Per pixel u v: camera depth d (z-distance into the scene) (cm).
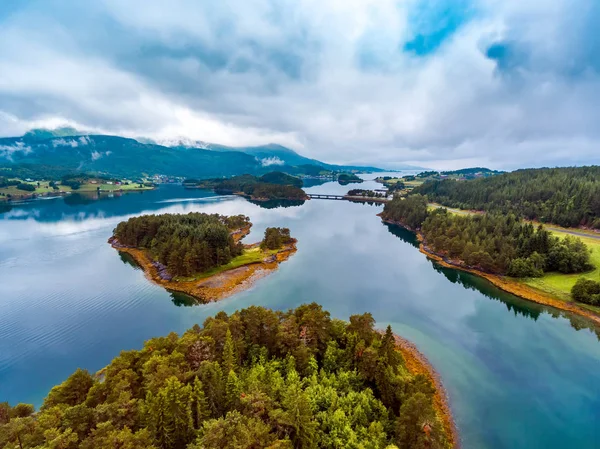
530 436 5316
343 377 5594
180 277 11988
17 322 9119
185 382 4753
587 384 6650
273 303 10375
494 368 7131
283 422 3947
